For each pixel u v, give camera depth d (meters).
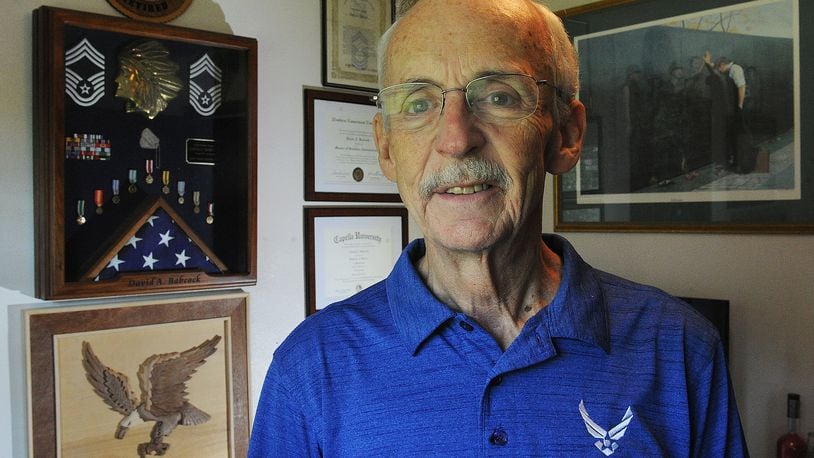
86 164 1.95
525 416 0.80
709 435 0.90
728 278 2.28
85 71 1.93
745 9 2.20
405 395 0.83
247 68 2.19
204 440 2.14
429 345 0.85
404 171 0.87
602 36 2.55
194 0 2.15
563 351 0.84
